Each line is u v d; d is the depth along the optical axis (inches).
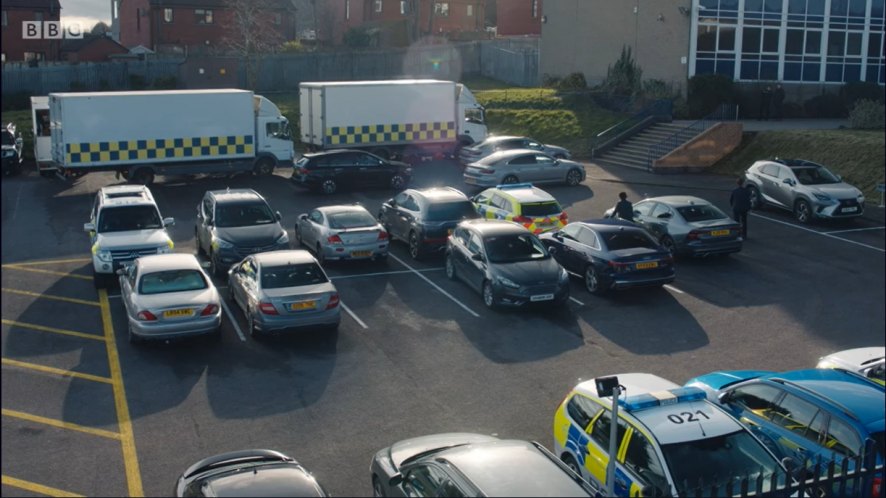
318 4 3016.7
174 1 2472.9
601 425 377.1
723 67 1631.4
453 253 786.2
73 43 2434.8
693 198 901.2
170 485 417.7
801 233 986.1
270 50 2338.8
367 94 1396.4
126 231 790.5
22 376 560.4
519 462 313.7
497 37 2657.5
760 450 341.1
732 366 593.3
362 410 514.0
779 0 1633.9
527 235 745.6
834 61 1699.1
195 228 908.0
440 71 2375.7
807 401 388.8
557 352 617.6
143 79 2123.5
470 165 1245.1
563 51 1973.4
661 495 325.4
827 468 361.4
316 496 309.9
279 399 529.3
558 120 1678.2
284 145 1366.9
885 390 402.0
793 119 1640.0
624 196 885.2
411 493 334.0
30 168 1472.7
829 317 702.5
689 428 347.9
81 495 406.3
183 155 1263.5
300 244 908.6
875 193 1137.4
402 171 1264.8
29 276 809.5
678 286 787.4
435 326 671.8
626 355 612.7
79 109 1191.6
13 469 431.2
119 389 541.3
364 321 682.2
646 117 1569.9
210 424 491.5
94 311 703.1
